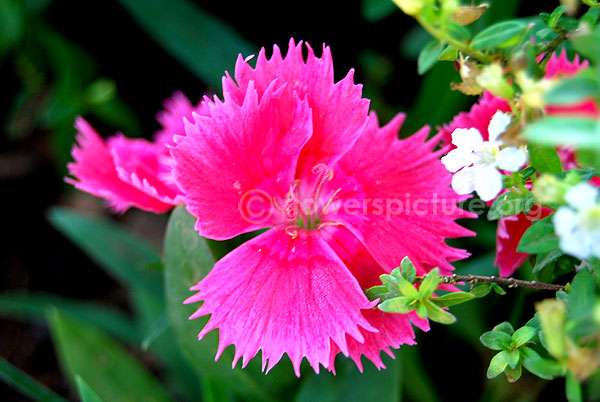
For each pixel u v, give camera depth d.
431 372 0.21
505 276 0.16
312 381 0.18
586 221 0.12
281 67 0.16
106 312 0.24
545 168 0.13
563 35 0.14
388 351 0.15
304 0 0.23
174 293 0.17
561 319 0.12
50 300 0.23
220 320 0.15
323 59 0.15
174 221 0.16
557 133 0.11
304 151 0.16
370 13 0.21
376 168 0.16
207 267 0.17
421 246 0.15
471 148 0.14
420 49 0.22
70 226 0.22
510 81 0.14
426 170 0.16
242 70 0.15
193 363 0.18
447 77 0.20
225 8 0.24
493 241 0.20
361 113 0.15
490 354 0.20
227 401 0.18
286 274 0.15
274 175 0.16
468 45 0.14
